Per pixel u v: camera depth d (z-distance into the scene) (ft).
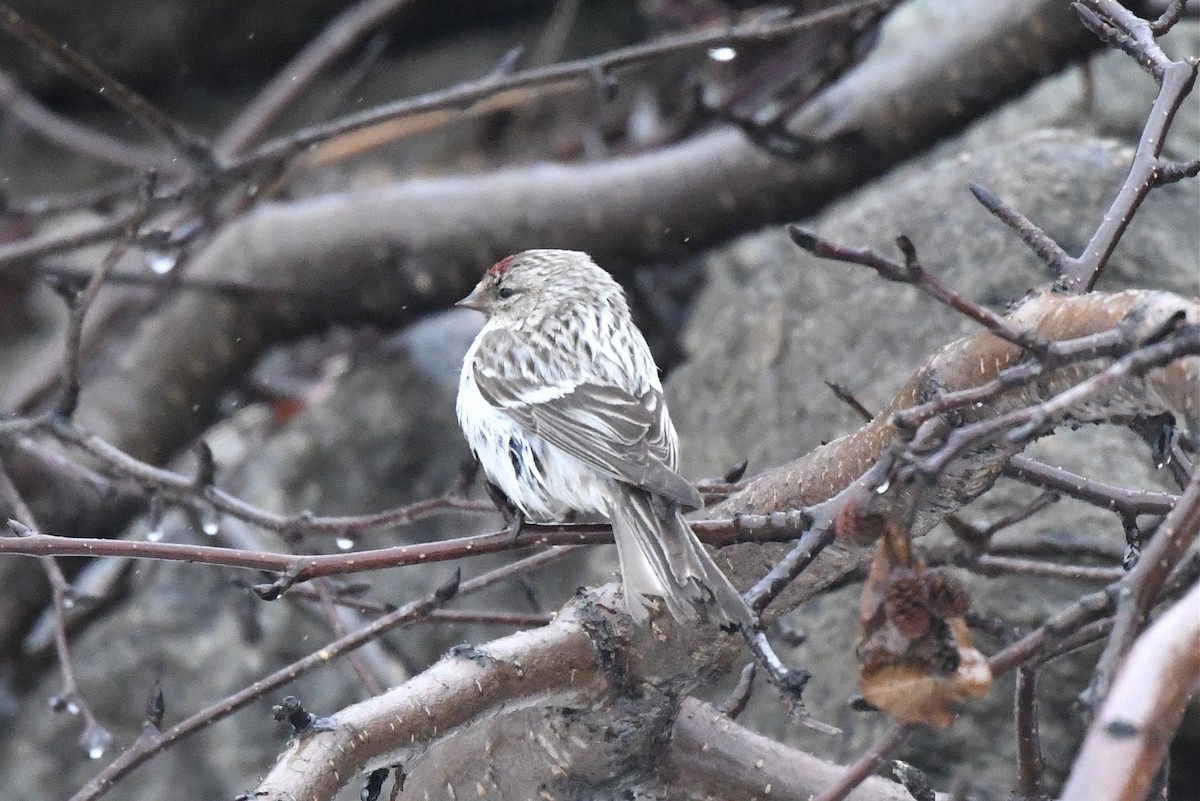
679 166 45.83
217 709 23.57
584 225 46.50
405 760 20.88
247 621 36.83
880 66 44.70
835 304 38.04
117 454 32.37
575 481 26.18
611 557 39.68
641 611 21.49
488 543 22.52
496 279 31.91
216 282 41.75
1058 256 20.62
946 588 15.35
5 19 34.94
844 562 22.98
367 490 45.88
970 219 36.63
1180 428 19.47
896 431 21.80
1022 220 20.92
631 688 22.85
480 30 64.13
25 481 44.52
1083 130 43.55
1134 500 22.84
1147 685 12.69
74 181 62.34
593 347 28.25
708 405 40.19
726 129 46.55
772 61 45.50
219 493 31.68
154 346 47.75
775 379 38.73
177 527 44.70
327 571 21.43
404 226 47.09
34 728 43.83
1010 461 22.99
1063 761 32.55
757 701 36.04
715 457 39.14
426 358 48.03
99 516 44.98
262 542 44.52
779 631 30.76
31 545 21.04
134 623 43.96
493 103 50.65
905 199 38.09
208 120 64.08
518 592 42.04
